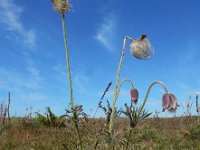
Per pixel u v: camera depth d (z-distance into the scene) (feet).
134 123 0.81
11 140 1.77
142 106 0.81
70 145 1.27
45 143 1.66
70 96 0.82
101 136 0.84
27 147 1.65
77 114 0.81
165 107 0.81
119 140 0.81
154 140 1.77
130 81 0.85
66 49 0.83
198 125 1.92
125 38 0.84
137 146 1.39
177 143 1.74
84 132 1.24
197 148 1.65
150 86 0.82
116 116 0.82
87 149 1.07
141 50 0.83
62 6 0.84
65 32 0.84
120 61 0.82
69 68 0.82
